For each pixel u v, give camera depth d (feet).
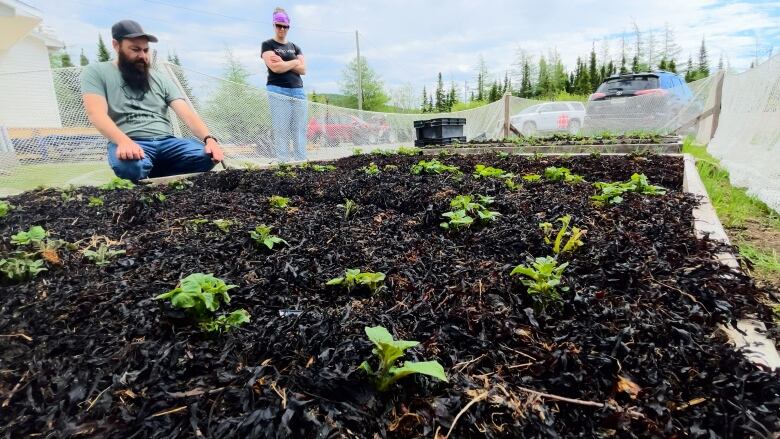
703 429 2.42
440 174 11.50
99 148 15.42
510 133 34.63
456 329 3.49
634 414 2.55
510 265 4.70
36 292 4.44
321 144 22.71
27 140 14.32
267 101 19.22
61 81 14.82
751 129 16.22
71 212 8.11
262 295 4.34
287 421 2.47
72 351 3.39
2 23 33.09
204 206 8.48
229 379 2.91
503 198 8.02
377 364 3.01
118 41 12.87
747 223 9.64
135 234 6.73
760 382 2.70
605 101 31.12
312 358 3.16
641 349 3.14
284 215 7.68
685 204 7.06
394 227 6.79
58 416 2.67
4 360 3.30
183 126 17.65
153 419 2.59
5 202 8.91
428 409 2.68
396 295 4.33
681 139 20.81
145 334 3.60
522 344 3.37
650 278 4.24
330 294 4.43
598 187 8.60
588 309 3.79
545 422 2.55
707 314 3.54
